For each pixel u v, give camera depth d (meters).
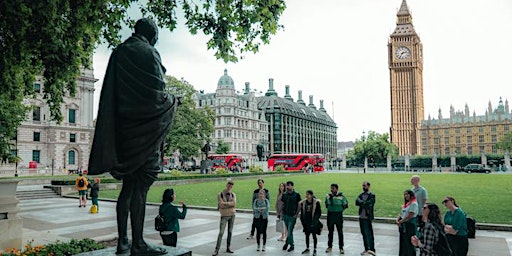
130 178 5.52
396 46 149.12
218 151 97.62
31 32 9.88
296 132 146.25
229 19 11.33
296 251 11.28
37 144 66.56
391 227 15.10
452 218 8.24
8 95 12.98
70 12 10.38
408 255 9.26
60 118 13.11
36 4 9.11
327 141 180.38
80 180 22.70
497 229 14.05
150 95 5.25
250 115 117.50
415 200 9.31
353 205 20.92
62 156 69.38
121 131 5.25
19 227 10.66
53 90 12.23
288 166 76.44
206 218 17.73
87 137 73.56
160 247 5.75
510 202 21.17
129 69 5.25
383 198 23.89
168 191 9.29
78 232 14.00
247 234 13.89
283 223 12.06
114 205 23.56
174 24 12.10
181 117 56.31
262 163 85.50
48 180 38.91
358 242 12.49
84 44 12.43
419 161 92.19
